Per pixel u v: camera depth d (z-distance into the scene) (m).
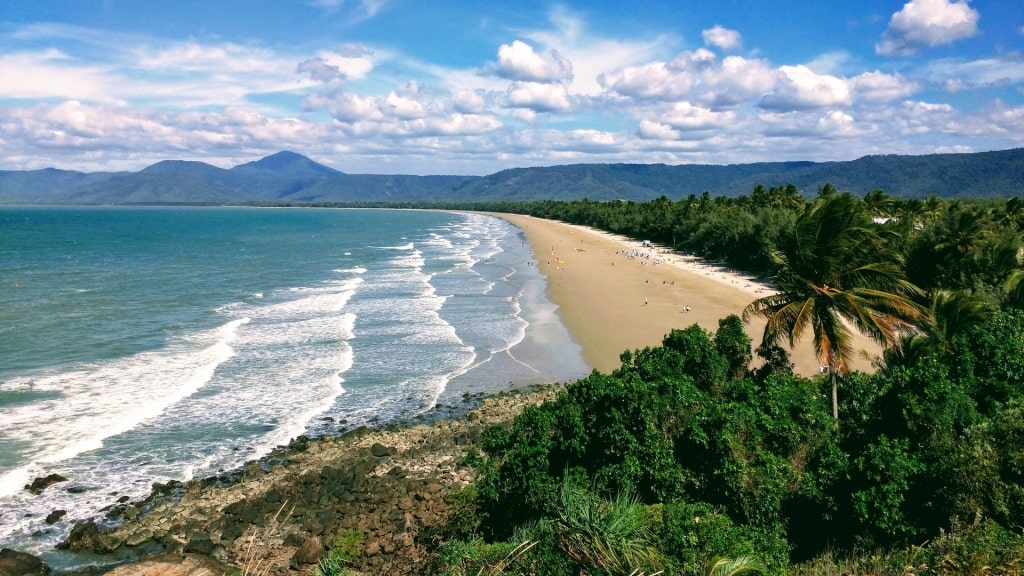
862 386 19.42
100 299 51.12
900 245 41.16
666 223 102.25
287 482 21.73
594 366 34.78
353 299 53.06
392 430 26.25
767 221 64.88
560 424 15.90
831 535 12.73
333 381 31.83
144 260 81.69
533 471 15.05
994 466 11.32
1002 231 44.06
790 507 13.17
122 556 17.75
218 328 41.59
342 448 24.52
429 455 23.97
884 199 77.44
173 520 19.44
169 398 28.66
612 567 9.68
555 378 33.00
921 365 14.73
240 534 18.78
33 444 23.61
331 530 18.89
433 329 42.12
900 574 9.87
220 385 30.66
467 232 152.88
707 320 43.06
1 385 29.41
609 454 15.00
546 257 84.50
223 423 26.41
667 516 11.28
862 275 19.83
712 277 62.47
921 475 12.13
